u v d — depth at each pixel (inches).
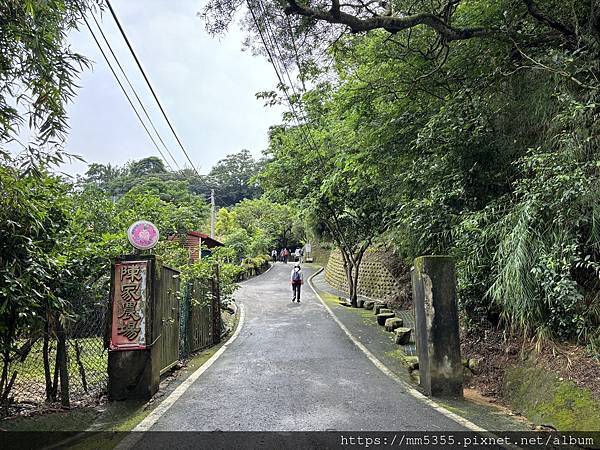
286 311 567.8
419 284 234.7
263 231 1505.9
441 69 311.3
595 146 201.8
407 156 346.9
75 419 183.0
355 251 647.1
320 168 592.7
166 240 375.2
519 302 212.5
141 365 214.4
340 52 319.0
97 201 323.0
